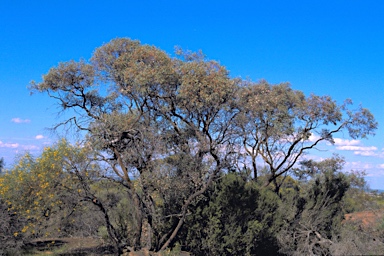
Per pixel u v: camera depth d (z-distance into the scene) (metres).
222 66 15.12
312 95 19.92
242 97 15.83
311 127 20.11
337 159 23.88
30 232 16.42
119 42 15.93
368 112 20.03
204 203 16.73
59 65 14.79
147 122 15.51
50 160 15.14
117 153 14.85
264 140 20.34
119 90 15.47
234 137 16.00
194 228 16.16
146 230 16.58
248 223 16.45
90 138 14.66
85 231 17.39
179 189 15.42
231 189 16.62
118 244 15.19
